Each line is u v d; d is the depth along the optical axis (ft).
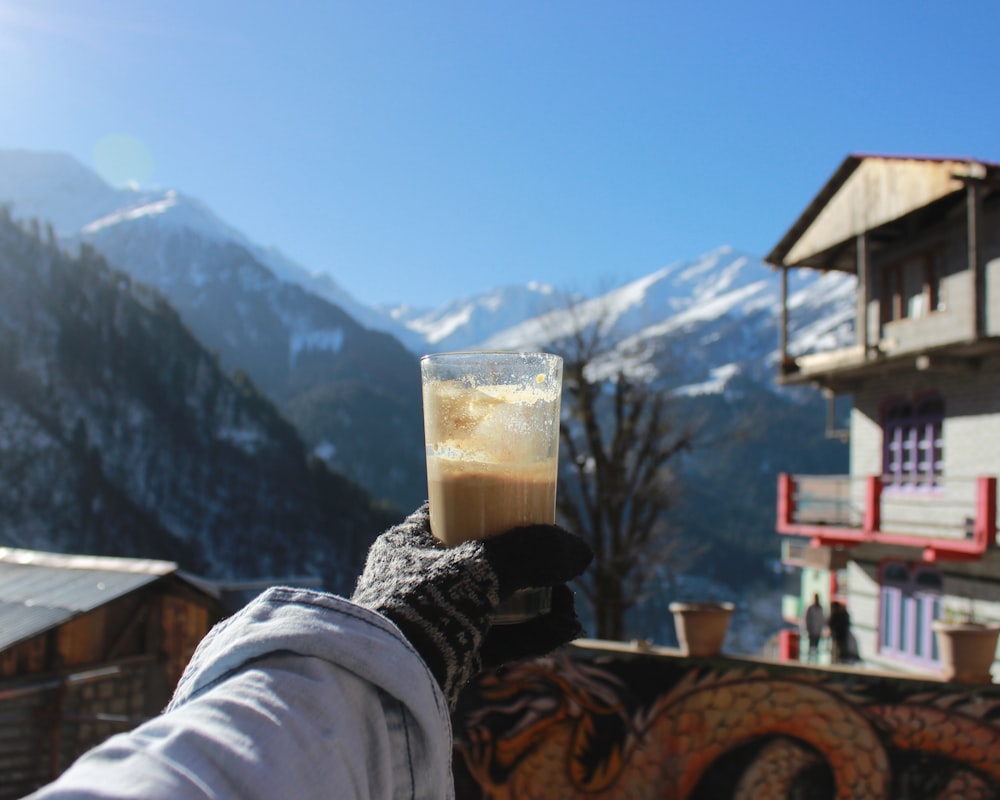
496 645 3.03
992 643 12.21
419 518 3.43
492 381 3.27
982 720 11.79
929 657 48.24
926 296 49.88
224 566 285.23
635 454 56.65
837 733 12.25
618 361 59.00
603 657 13.10
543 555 2.70
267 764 1.63
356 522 333.83
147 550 280.92
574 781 12.77
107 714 49.60
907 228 51.70
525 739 12.96
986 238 44.65
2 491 276.62
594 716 12.91
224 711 1.72
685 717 12.73
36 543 263.49
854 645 55.36
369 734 1.98
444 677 2.33
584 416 56.54
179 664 53.21
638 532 55.57
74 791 1.35
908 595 50.70
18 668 45.09
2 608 46.85
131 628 51.26
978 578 45.09
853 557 55.62
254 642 2.01
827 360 53.67
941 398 48.37
